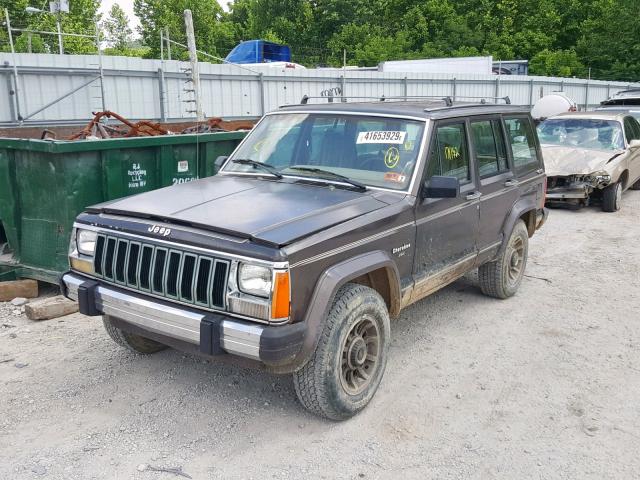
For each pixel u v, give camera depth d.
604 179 10.75
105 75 14.73
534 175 6.48
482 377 4.70
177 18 48.56
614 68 42.78
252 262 3.36
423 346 5.25
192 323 3.52
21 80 13.26
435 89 23.39
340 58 46.88
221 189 4.39
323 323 3.64
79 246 4.16
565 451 3.74
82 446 3.69
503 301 6.42
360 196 4.22
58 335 5.39
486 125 5.58
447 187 4.32
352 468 3.54
